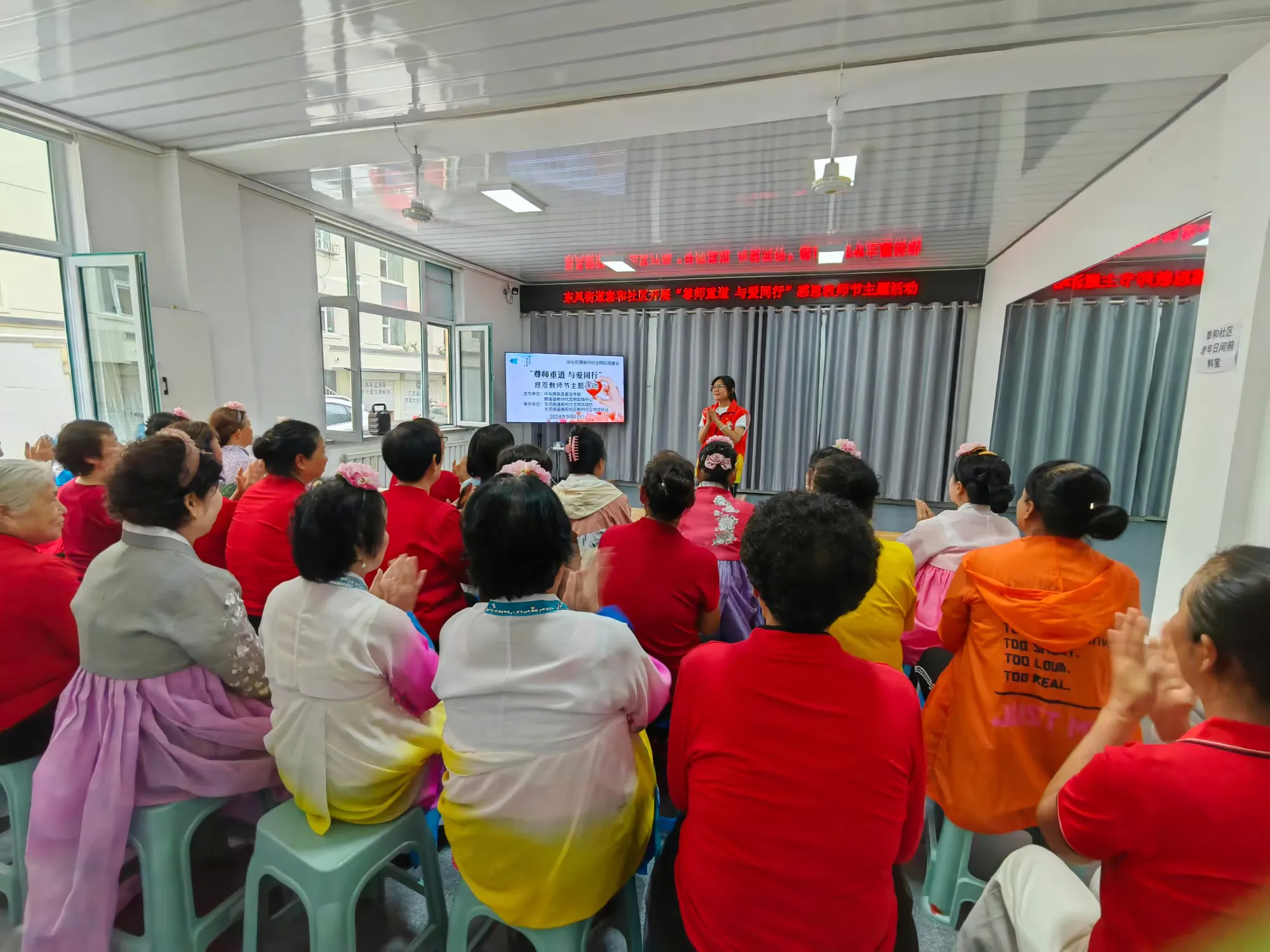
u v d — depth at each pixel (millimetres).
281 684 1088
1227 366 1901
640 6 1887
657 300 6457
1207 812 607
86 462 1694
